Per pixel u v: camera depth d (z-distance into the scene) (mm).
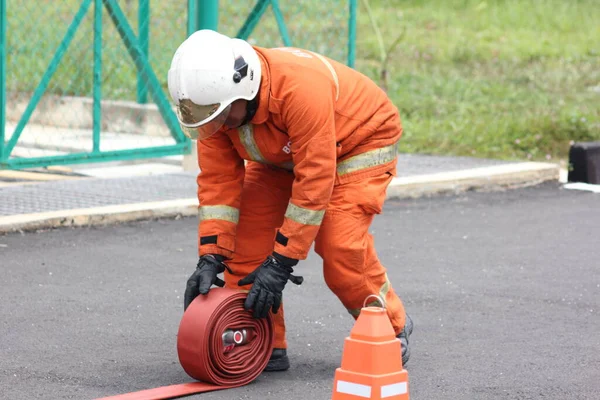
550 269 9914
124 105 17172
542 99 20734
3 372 6605
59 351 7086
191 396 6211
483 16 29812
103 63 19594
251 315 6438
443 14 29984
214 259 6438
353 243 6418
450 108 19859
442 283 9305
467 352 7266
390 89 21219
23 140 16297
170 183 13234
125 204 11734
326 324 7906
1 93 12906
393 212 12523
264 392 6348
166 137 16656
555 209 12961
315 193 6113
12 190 12422
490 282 9367
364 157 6512
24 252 9945
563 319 8195
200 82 5887
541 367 6945
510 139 17562
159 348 7230
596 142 15008
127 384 6449
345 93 6406
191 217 11883
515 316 8258
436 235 11352
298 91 6023
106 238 10672
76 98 17672
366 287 6559
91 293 8648
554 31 28859
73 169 15031
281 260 6223
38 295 8523
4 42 12914
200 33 6043
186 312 6305
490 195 13797
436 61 24812
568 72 23891
